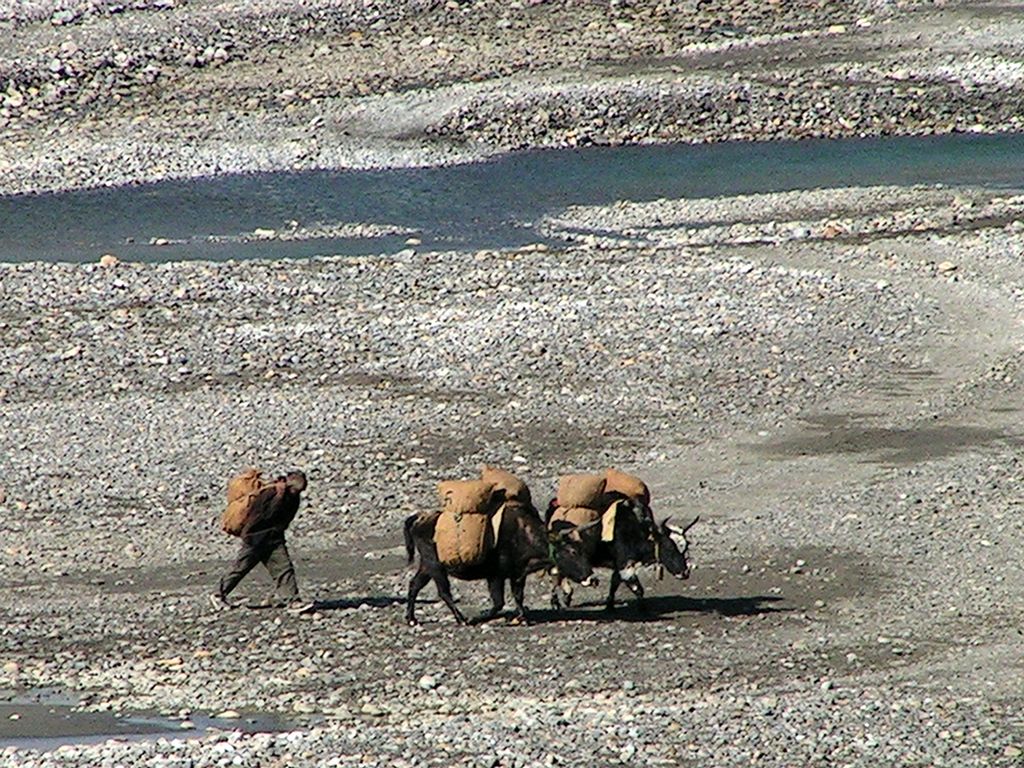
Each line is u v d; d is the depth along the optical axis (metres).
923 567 52.19
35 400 73.25
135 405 72.12
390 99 160.62
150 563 53.34
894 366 79.25
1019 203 121.88
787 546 54.56
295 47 175.38
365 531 56.66
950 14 183.75
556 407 72.25
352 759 35.41
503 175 141.38
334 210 127.44
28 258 110.25
